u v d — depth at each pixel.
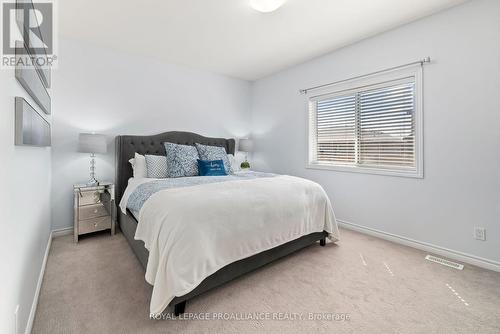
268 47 3.13
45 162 2.20
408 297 1.67
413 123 2.58
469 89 2.16
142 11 2.30
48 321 1.40
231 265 1.73
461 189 2.23
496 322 1.43
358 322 1.43
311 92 3.59
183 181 2.43
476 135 2.13
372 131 2.96
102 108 3.10
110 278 1.88
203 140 3.95
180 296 1.41
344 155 3.28
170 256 1.41
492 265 2.05
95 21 2.48
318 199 2.46
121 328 1.36
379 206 2.86
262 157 4.52
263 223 1.90
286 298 1.66
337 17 2.43
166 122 3.66
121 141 3.10
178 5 2.21
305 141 3.72
